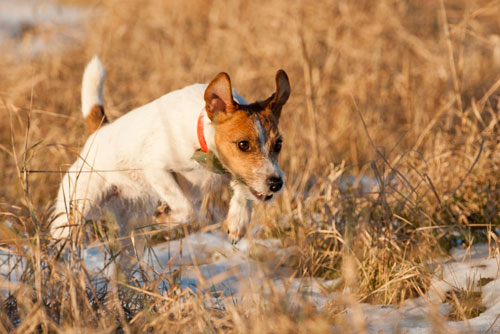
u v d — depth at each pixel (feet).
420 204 32.45
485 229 30.99
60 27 64.59
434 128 44.32
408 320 22.34
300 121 44.27
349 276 24.12
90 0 89.76
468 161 35.65
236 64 54.29
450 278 25.79
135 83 51.83
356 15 58.65
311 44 53.36
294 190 35.86
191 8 68.18
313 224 32.42
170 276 22.97
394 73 51.55
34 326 19.45
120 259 27.53
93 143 29.58
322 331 19.33
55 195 37.32
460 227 29.30
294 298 23.13
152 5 71.97
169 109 27.53
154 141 27.43
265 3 62.90
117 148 28.37
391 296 24.47
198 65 53.47
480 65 55.16
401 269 25.31
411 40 55.47
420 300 24.30
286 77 26.81
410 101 47.65
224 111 26.23
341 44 53.62
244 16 61.98
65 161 39.75
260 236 33.53
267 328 19.42
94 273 23.84
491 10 62.34
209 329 19.88
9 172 40.09
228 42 57.88
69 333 18.88
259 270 23.26
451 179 34.71
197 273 22.53
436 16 64.18
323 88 47.85
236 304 22.74
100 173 28.96
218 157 26.86
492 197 32.37
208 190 29.27
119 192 29.71
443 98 46.75
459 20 61.11
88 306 20.25
